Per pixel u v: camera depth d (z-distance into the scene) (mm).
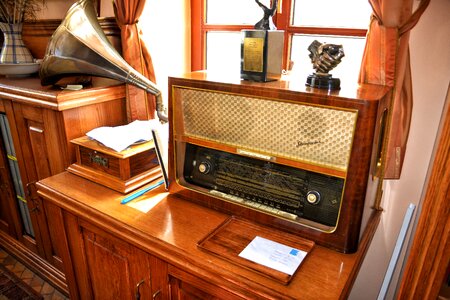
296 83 855
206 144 930
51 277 1655
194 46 1639
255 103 815
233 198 927
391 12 881
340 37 1243
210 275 755
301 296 668
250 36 846
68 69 1240
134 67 1359
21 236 1783
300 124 768
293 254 773
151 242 850
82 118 1268
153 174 1153
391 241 1209
